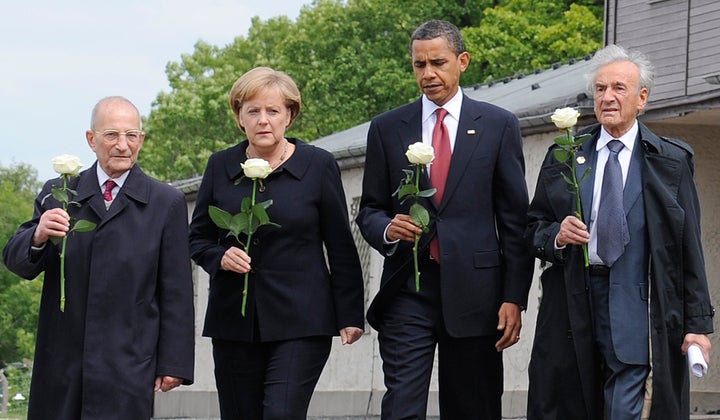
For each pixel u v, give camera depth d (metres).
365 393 26.48
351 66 51.56
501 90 29.31
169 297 11.02
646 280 10.70
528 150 22.09
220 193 11.78
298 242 11.56
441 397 11.89
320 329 11.50
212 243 11.86
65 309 10.91
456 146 11.54
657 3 24.45
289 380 11.39
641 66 10.84
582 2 49.22
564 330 10.87
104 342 10.82
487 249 11.52
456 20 53.53
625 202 10.73
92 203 11.00
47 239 10.77
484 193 11.55
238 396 11.73
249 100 11.48
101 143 10.91
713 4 23.22
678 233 10.63
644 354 10.60
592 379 10.78
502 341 11.47
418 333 11.46
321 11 57.91
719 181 21.88
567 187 10.91
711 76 19.55
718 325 21.59
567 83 24.86
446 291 11.38
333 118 51.00
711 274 21.72
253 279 11.54
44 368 10.96
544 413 10.94
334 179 11.72
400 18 52.62
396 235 11.32
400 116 11.77
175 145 67.31
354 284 11.71
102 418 10.74
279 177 11.63
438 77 11.43
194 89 68.06
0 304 88.38
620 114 10.74
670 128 21.80
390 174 11.71
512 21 47.62
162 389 11.00
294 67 55.66
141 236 10.98
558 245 10.79
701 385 21.48
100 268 10.88
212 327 11.73
